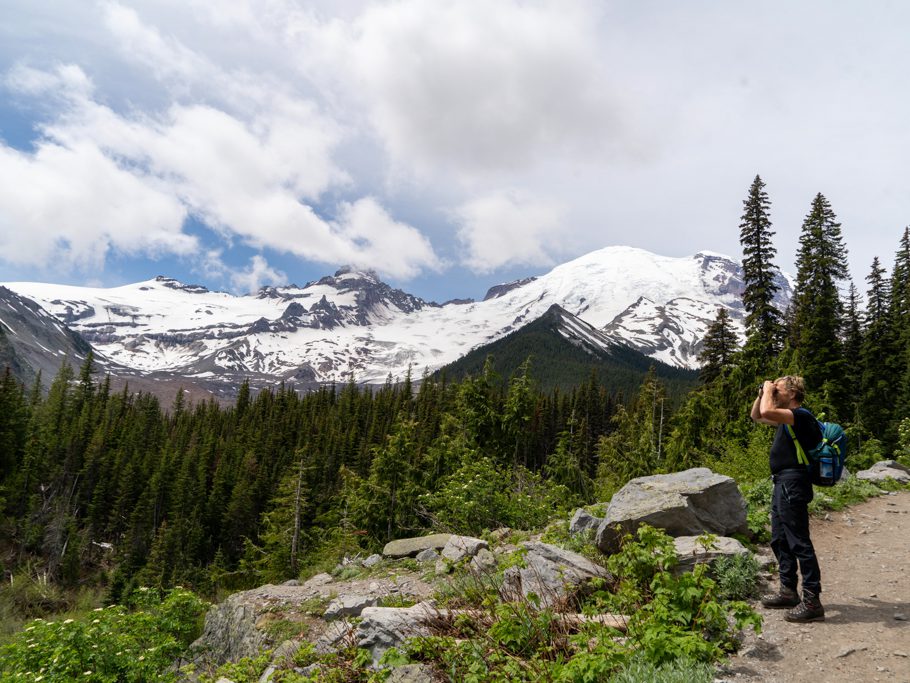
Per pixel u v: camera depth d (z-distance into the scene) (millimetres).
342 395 122375
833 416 19531
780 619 5590
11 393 69500
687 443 30391
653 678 4402
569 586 6191
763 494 9852
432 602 7559
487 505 15820
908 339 41500
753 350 29109
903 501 10711
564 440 30422
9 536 59469
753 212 31469
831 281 35375
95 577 57969
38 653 9023
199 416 115375
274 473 75062
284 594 10844
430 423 71438
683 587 5141
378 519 22125
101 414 97625
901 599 5918
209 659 10531
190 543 62375
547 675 4688
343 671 6113
